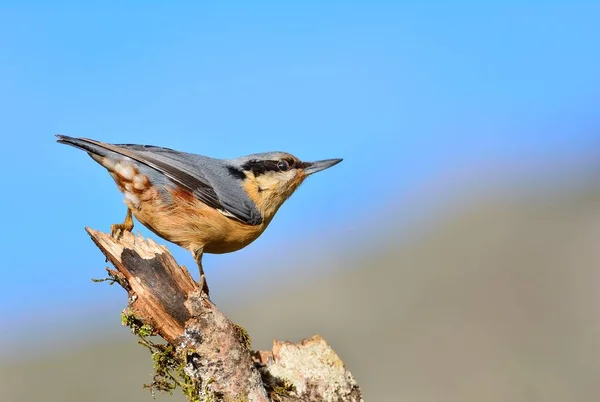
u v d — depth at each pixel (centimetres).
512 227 1984
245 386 702
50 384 1762
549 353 1505
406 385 1480
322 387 768
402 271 1956
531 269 1767
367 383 1501
